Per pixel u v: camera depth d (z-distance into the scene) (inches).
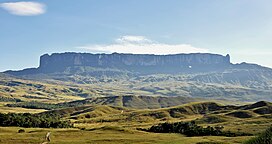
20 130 5757.9
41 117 7849.4
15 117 7121.1
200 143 4082.2
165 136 5492.1
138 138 4990.2
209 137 5290.4
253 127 6879.9
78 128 7401.6
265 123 7568.9
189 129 6195.9
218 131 6087.6
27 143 4298.7
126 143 4451.3
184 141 4525.1
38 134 5118.1
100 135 5339.6
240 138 4645.7
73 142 4436.5
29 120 7209.6
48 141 4488.2
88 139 4778.5
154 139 4921.3
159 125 6943.9
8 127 6491.1
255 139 1905.8
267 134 1857.8
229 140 4377.5
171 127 6594.5
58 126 7470.5
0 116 6953.7
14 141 4409.5
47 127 7298.2
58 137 4982.8
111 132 5816.9
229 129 6707.7
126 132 5851.4
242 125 7426.2
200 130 6067.9
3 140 4458.7
